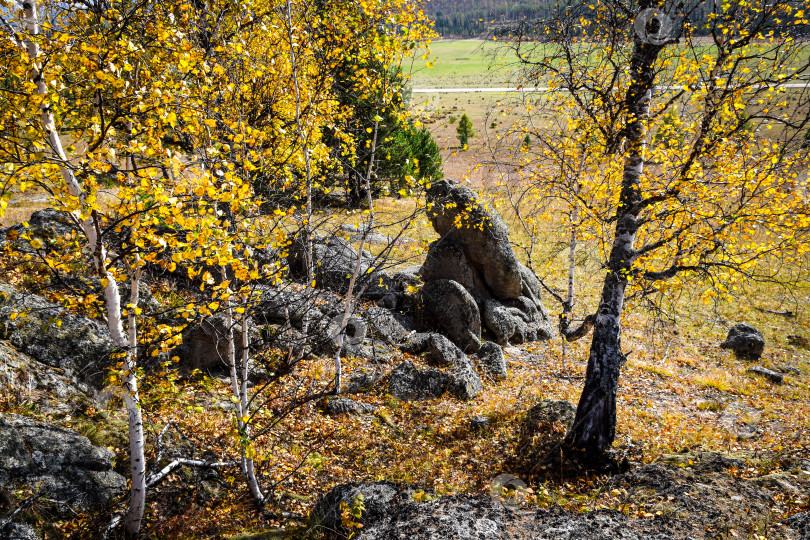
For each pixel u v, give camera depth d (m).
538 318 19.23
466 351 16.22
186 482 7.65
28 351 8.19
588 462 9.70
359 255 11.08
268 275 6.86
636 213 9.46
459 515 5.74
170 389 7.39
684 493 7.30
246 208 5.53
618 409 13.32
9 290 8.88
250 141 6.91
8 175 4.43
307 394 10.90
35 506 5.92
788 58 7.66
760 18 7.64
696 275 9.75
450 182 17.17
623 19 9.11
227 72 7.88
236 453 8.84
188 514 7.12
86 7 5.21
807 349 19.48
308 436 10.05
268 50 9.23
